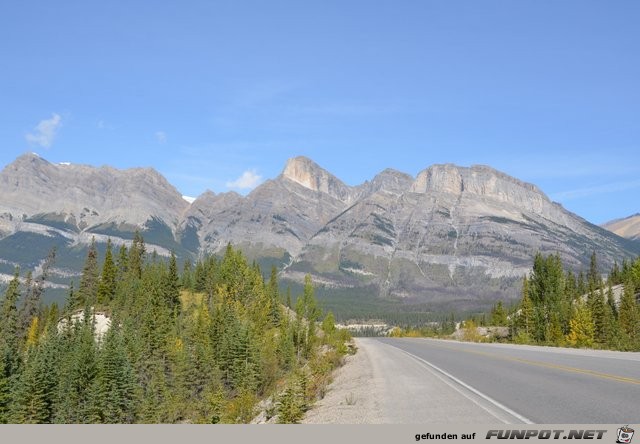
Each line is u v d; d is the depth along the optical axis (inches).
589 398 514.6
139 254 5182.1
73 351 2758.4
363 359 1408.7
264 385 2340.1
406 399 600.7
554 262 3238.2
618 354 1024.9
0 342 3481.8
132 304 3937.0
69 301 4247.0
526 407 490.9
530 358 1003.9
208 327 3378.4
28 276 4266.7
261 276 5339.6
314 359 1676.9
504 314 4456.2
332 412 599.5
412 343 2181.3
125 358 2534.5
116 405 2322.8
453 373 825.5
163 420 2250.2
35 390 2237.9
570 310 2876.5
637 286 3427.7
